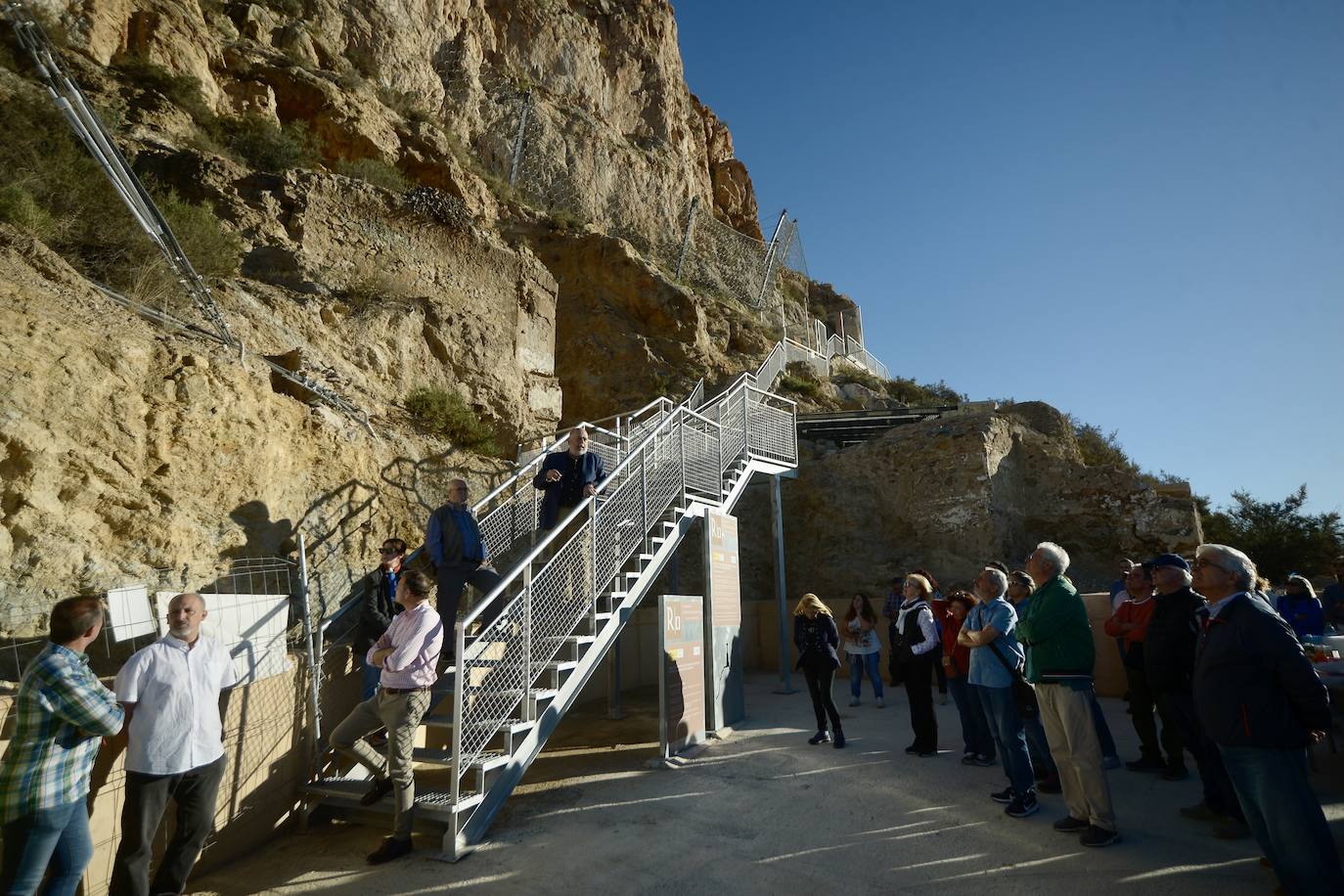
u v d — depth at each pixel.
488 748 6.24
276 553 6.97
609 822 5.53
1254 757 3.71
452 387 11.59
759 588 16.89
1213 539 22.02
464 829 5.06
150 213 7.46
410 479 9.04
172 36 15.17
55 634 3.60
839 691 12.28
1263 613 3.79
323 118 17.42
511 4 35.84
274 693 5.41
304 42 20.59
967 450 16.16
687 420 10.87
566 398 22.20
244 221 10.63
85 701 3.47
